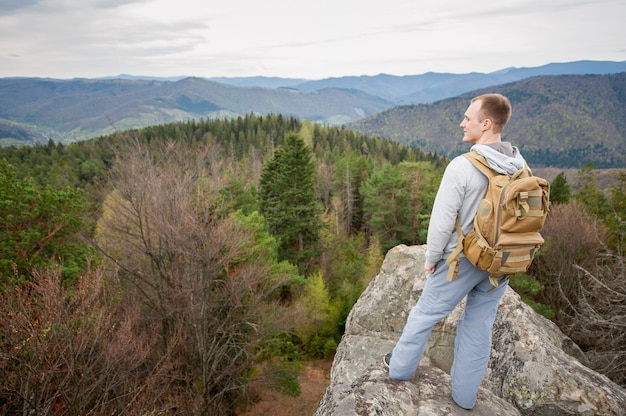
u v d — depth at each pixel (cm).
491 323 269
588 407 352
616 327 802
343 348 627
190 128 11494
